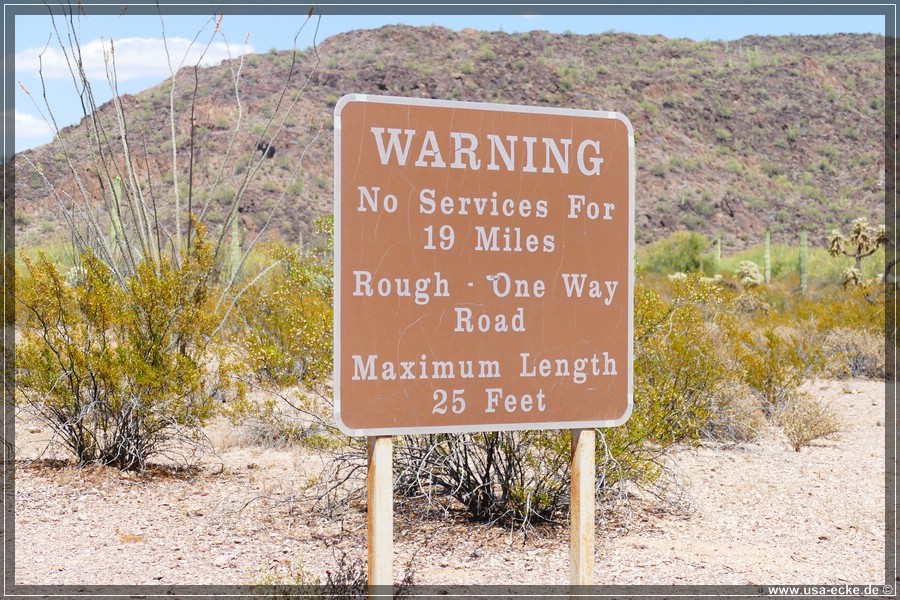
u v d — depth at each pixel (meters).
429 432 4.54
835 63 127.19
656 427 8.04
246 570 6.17
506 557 6.62
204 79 87.19
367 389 4.46
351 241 4.45
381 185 4.49
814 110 117.06
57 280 8.88
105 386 8.80
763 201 100.25
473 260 4.61
